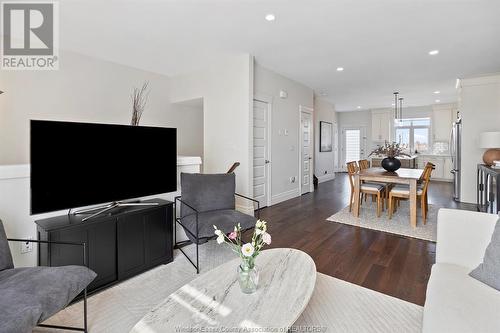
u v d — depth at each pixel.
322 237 3.28
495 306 1.17
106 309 1.85
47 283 1.39
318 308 1.86
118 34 3.37
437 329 1.07
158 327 1.16
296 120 5.82
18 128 3.61
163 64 4.61
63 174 1.99
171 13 2.83
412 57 4.14
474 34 3.34
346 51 3.92
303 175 6.21
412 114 9.16
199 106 5.85
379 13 2.82
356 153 10.51
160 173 2.67
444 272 1.50
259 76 4.61
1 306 1.20
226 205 2.98
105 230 2.08
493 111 4.97
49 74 3.85
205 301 1.35
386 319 1.74
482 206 4.35
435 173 8.42
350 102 8.48
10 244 1.91
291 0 2.57
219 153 4.58
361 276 2.31
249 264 1.45
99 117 4.39
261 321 1.20
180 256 2.75
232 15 2.87
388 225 3.71
